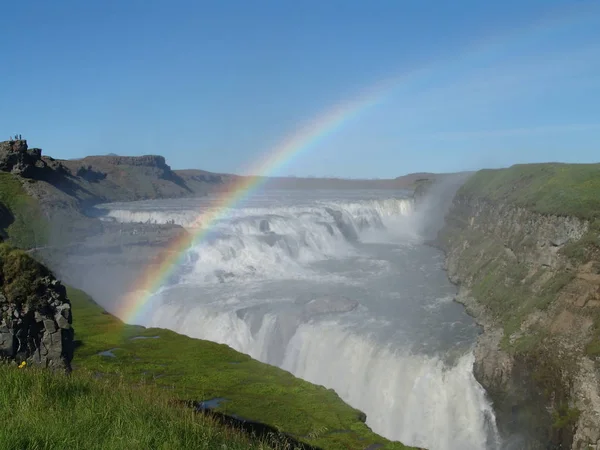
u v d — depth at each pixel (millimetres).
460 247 58219
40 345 19047
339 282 52750
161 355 31672
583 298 29594
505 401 29000
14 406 12539
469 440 29516
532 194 45469
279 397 26141
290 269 58438
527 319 32156
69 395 13688
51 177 94438
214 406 24438
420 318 40500
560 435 24875
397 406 32125
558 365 26906
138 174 143750
